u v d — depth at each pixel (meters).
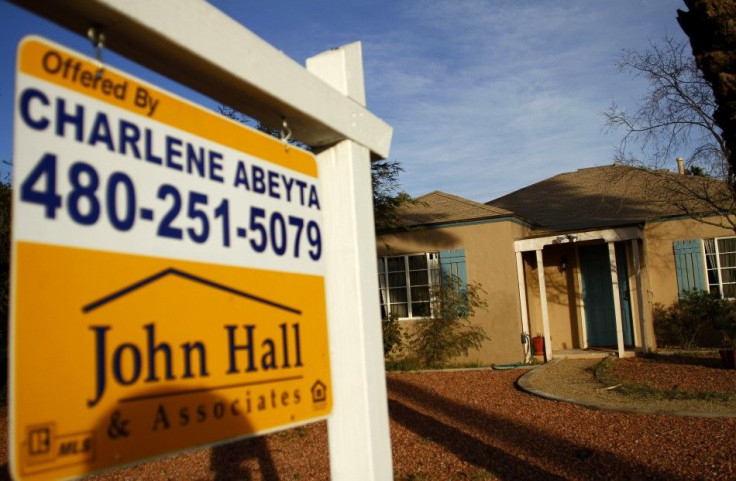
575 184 18.56
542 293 13.11
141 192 1.63
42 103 1.42
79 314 1.43
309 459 6.49
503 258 13.45
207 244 1.82
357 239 2.46
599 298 14.55
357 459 2.36
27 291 1.33
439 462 6.03
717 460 5.54
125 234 1.57
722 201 12.62
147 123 1.68
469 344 13.35
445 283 13.95
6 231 11.91
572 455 6.06
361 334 2.39
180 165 1.77
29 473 1.29
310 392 2.16
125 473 6.49
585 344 14.42
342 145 2.52
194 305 1.75
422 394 9.91
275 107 2.18
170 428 1.62
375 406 2.41
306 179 2.34
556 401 8.61
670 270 14.23
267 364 1.99
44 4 1.50
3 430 9.44
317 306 2.28
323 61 2.64
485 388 10.23
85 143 1.51
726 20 6.62
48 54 1.45
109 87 1.59
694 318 13.48
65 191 1.44
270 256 2.07
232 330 1.87
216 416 1.76
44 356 1.34
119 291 1.53
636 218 14.48
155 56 1.78
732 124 6.79
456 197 15.26
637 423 7.08
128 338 1.54
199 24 1.79
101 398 1.45
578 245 14.73
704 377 9.68
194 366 1.72
